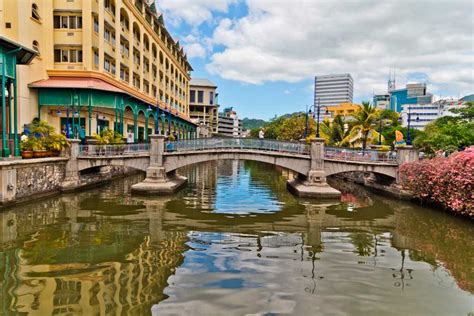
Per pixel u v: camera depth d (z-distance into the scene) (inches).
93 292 285.7
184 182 1031.0
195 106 3828.7
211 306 265.3
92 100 1095.6
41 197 719.1
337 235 492.4
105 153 853.8
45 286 296.7
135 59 1552.7
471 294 299.9
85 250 397.7
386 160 864.3
